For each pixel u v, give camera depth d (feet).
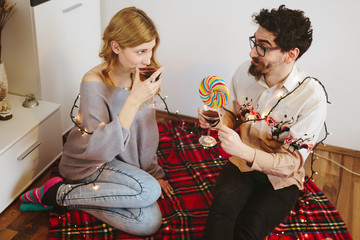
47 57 7.26
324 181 7.73
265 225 5.33
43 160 7.16
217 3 7.82
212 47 8.35
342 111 8.22
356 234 6.55
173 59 8.79
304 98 5.46
